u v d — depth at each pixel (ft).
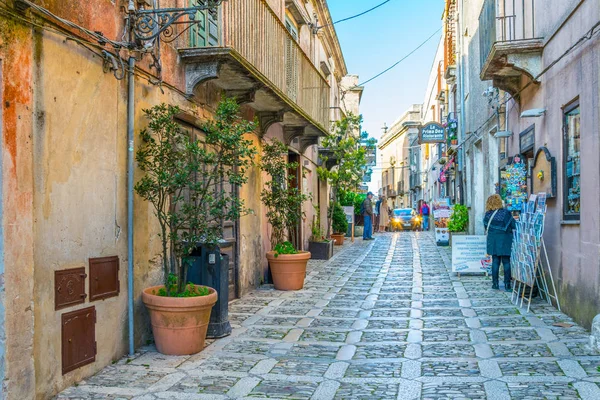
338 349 20.06
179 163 19.58
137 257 20.03
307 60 40.27
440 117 92.53
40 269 14.61
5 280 13.16
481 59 37.06
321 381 16.53
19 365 13.61
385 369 17.60
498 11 31.07
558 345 19.63
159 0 22.12
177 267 20.25
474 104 55.11
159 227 21.83
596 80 20.26
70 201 15.99
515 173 31.76
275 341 21.24
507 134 35.24
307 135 46.50
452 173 77.51
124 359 18.75
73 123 16.12
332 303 29.04
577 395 14.74
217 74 24.13
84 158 16.69
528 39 27.37
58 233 15.40
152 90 21.26
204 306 19.39
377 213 109.91
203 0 27.25
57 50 15.37
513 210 32.22
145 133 20.20
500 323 23.47
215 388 15.94
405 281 36.52
